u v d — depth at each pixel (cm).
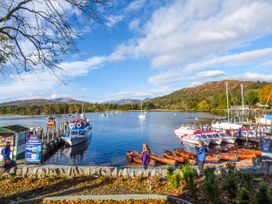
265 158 2039
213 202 909
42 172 1359
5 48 905
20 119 11506
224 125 5500
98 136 5359
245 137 4112
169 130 6341
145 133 5784
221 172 1343
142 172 1313
